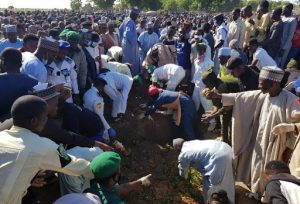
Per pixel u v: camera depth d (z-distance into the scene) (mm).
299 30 9117
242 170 5047
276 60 9219
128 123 7184
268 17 9531
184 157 4664
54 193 3992
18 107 2848
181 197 5160
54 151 2980
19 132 2867
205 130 7387
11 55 4176
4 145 2797
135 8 9648
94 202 3275
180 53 9234
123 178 5418
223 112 5418
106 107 7523
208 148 4527
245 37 9766
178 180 5531
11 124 3236
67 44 5602
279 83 4438
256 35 9641
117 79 7156
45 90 3928
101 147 4285
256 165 4770
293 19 8953
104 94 7527
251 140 4914
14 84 3984
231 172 4586
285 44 9039
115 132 6461
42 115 2934
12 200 2779
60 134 3883
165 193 5215
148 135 6797
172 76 7637
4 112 3936
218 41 9914
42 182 3271
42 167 2920
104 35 10711
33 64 4980
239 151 4961
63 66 5637
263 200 4730
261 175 4730
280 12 8891
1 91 3912
